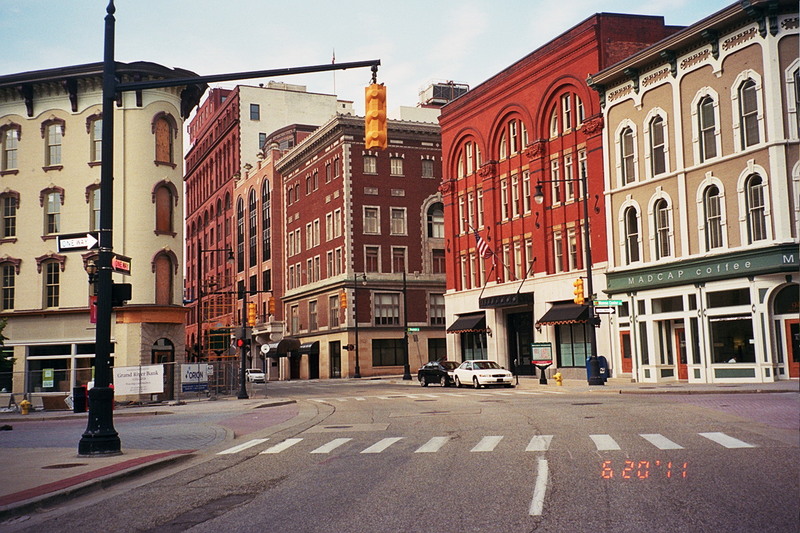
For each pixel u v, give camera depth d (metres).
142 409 32.59
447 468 12.25
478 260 56.31
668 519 7.98
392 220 74.00
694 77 36.06
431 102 88.62
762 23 32.41
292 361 83.31
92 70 41.84
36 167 43.22
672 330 37.88
